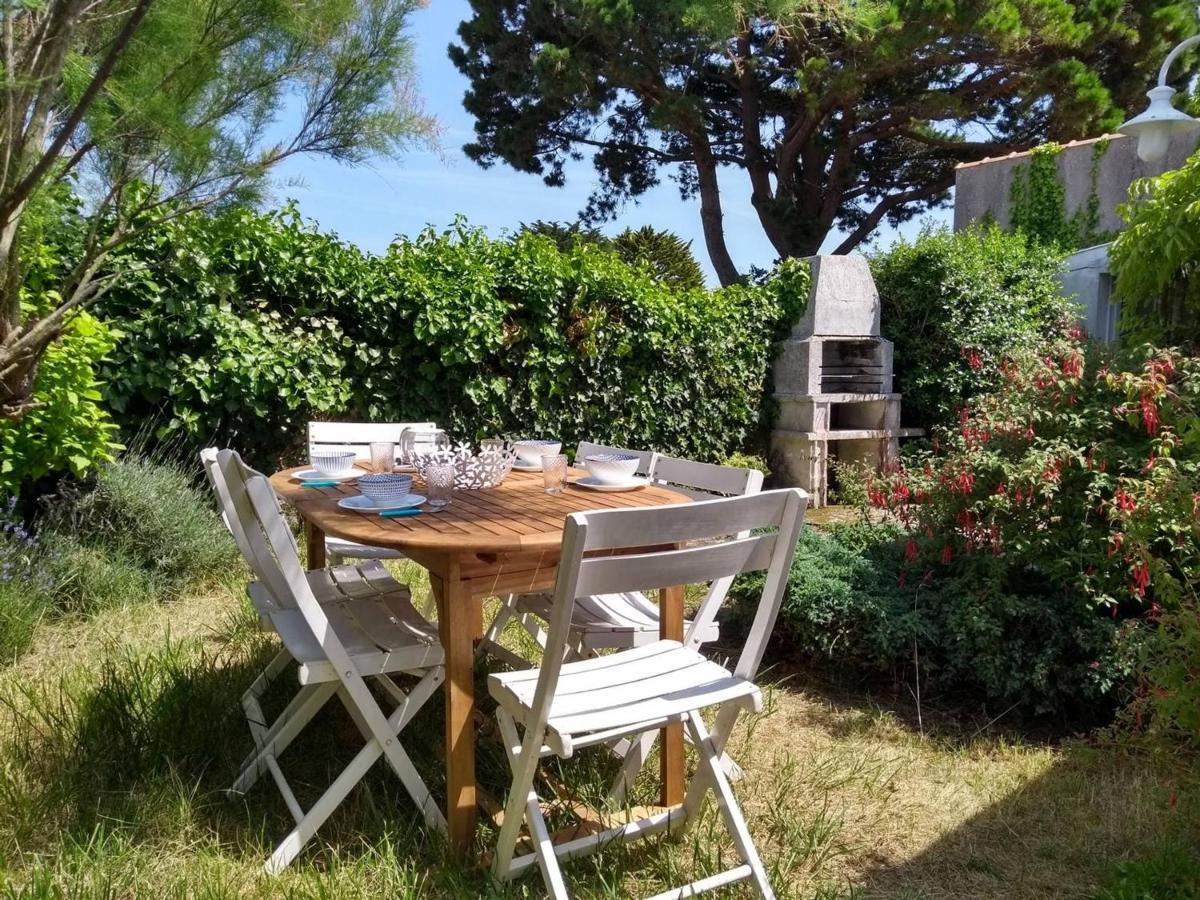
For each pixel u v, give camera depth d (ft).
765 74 48.65
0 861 6.72
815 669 12.22
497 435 21.66
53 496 15.25
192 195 9.69
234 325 17.46
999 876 7.34
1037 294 28.73
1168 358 10.87
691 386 25.29
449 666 7.19
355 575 10.46
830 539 14.53
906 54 37.32
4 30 7.77
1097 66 42.65
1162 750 7.75
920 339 27.66
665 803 8.19
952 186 53.62
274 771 7.88
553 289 21.88
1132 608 11.27
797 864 7.43
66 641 12.34
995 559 11.51
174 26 8.37
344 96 9.46
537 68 42.19
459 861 7.12
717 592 8.80
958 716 10.84
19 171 8.12
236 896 6.53
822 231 50.62
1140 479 10.79
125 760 8.35
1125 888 6.91
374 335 19.66
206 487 17.44
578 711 6.48
